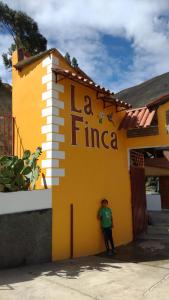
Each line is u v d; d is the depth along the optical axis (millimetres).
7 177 7938
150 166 14719
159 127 11070
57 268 7547
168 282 6586
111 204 10609
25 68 9719
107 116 10852
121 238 10938
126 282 6547
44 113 8898
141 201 12516
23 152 9328
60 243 8539
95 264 8102
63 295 5730
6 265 7332
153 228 13000
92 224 9648
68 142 9133
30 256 7797
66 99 9219
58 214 8578
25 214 7809
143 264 8211
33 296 5645
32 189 8406
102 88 10016
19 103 9750
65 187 8883
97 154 10203
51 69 8844
